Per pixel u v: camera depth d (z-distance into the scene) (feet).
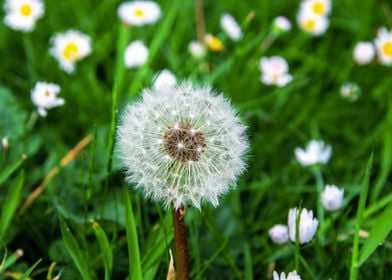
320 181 1.16
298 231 0.85
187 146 0.73
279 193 1.21
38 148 1.21
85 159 1.14
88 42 1.40
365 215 1.08
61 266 1.00
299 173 1.26
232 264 0.98
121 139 0.77
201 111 0.76
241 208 1.17
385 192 1.24
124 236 1.02
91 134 1.19
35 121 1.32
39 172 1.16
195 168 0.73
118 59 1.33
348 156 1.33
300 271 0.99
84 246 0.98
